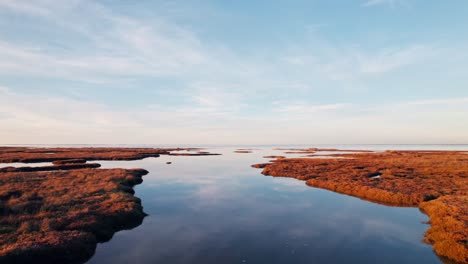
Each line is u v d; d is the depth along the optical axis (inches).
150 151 5246.1
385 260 606.9
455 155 3560.5
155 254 634.8
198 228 817.5
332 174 1781.5
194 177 1822.1
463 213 827.4
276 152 5831.7
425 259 610.9
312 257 622.5
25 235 636.7
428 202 1023.0
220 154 4881.9
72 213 815.1
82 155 3528.5
